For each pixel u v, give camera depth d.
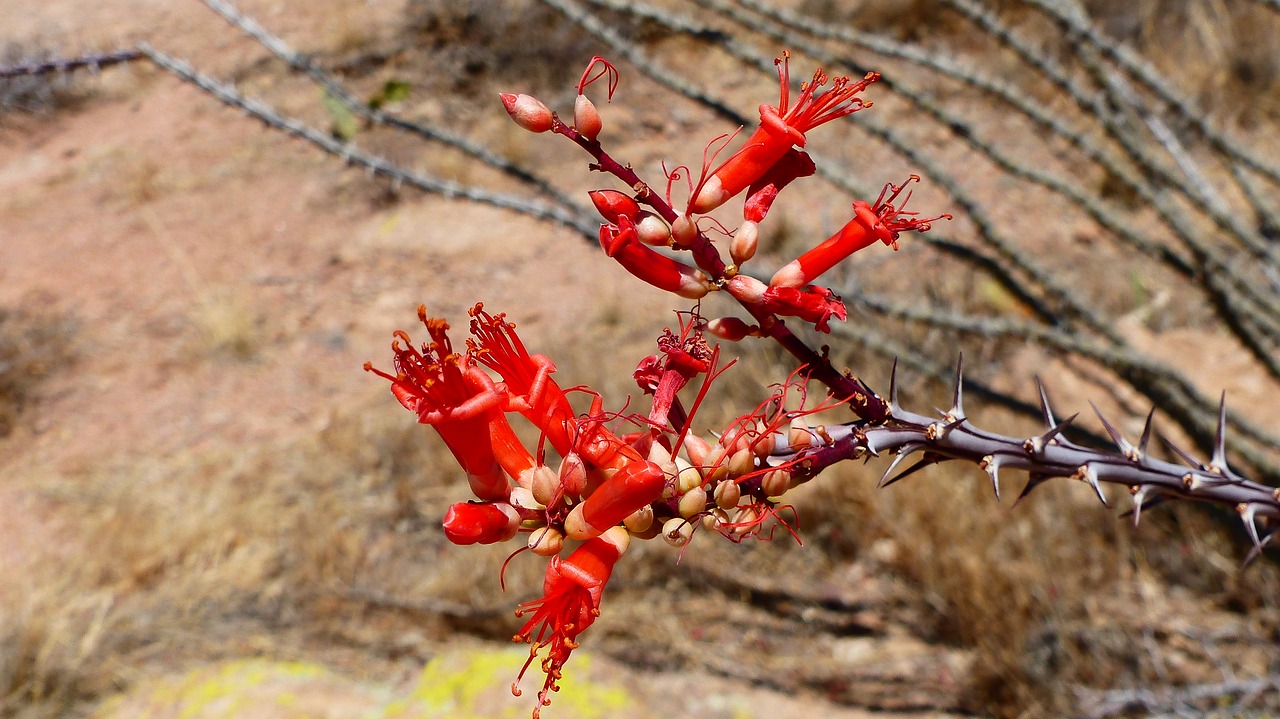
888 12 8.02
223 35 9.46
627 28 8.07
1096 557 4.61
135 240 7.88
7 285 7.56
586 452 1.34
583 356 6.20
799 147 1.42
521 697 4.13
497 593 4.71
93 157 8.73
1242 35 7.17
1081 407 5.41
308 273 7.46
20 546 5.39
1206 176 6.23
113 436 6.30
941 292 6.00
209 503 5.41
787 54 1.49
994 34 3.49
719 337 1.40
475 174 7.82
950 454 1.54
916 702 4.30
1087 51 3.62
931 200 6.86
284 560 5.06
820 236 6.61
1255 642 4.24
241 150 8.52
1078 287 6.06
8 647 4.40
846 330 3.69
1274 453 4.62
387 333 6.91
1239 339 3.88
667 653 4.54
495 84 8.25
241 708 4.15
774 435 1.39
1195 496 1.82
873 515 4.87
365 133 8.14
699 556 4.91
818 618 4.67
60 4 10.40
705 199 1.38
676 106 7.91
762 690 4.38
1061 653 4.25
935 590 4.54
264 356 6.83
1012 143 7.12
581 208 2.96
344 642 4.63
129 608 4.82
